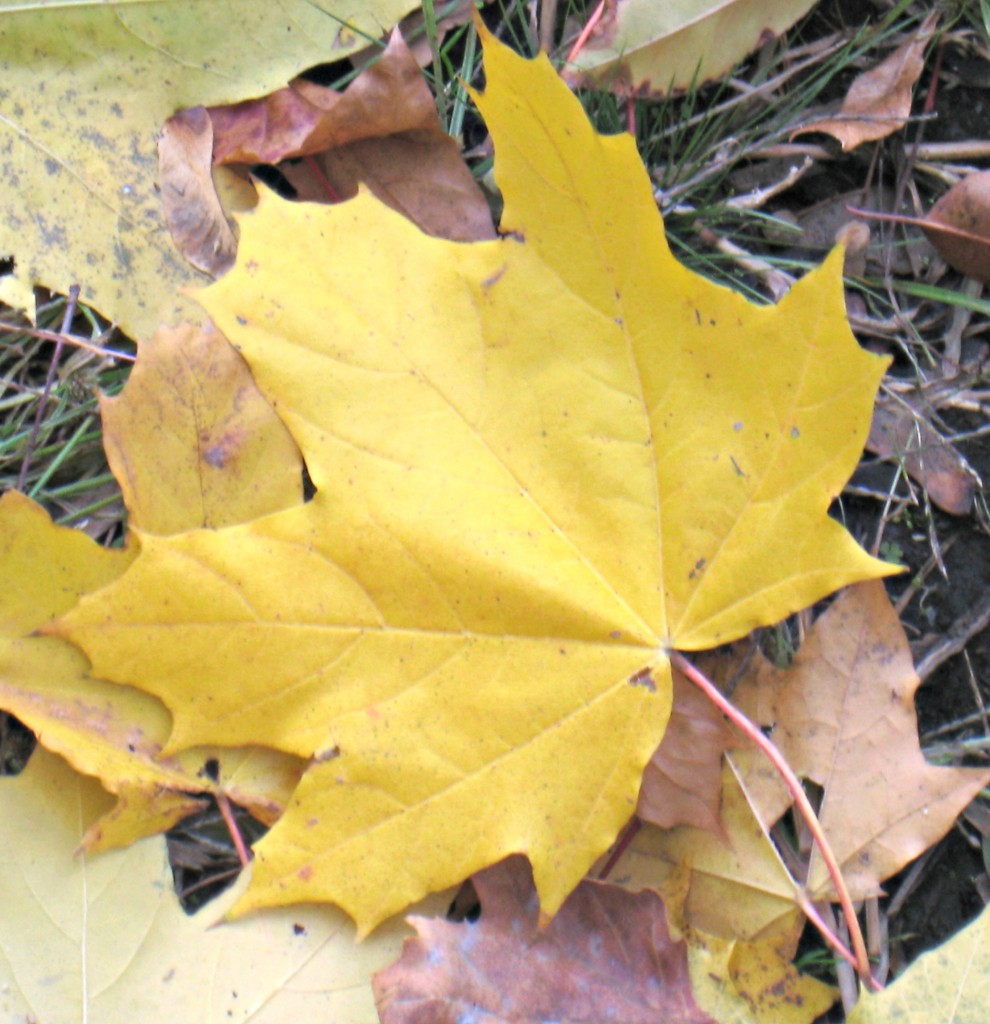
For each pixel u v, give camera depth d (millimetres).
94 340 490
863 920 491
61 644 461
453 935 453
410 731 449
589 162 432
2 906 454
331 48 478
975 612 498
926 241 509
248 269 444
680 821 466
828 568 445
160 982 455
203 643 446
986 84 508
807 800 466
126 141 475
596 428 448
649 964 457
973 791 469
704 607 451
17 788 458
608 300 443
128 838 459
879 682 474
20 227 473
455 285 445
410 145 482
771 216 504
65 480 497
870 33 508
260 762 466
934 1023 452
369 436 446
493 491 448
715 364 443
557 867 449
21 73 471
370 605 448
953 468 500
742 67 510
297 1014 456
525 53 506
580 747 450
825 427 441
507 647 450
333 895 449
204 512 460
